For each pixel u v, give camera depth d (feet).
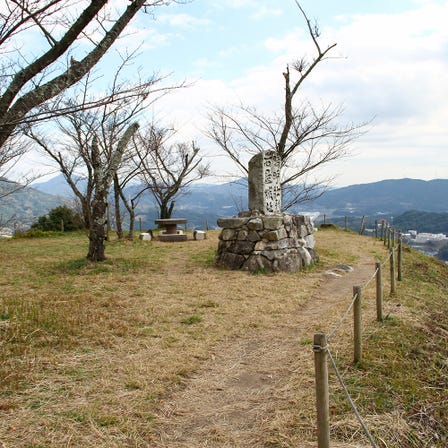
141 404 13.11
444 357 18.17
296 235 37.27
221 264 36.60
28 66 12.56
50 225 78.28
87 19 12.90
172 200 81.66
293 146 48.65
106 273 33.65
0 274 33.53
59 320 20.42
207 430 12.09
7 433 11.29
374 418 12.41
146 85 24.32
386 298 25.76
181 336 19.25
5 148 33.22
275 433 11.82
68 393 13.61
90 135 48.83
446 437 12.66
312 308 24.70
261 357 17.37
